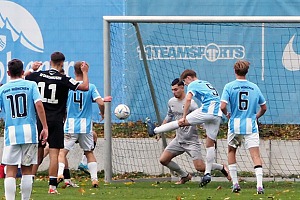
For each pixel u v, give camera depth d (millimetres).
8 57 51562
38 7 51281
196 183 43719
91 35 50875
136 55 50281
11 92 29484
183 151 42688
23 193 30234
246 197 35094
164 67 50312
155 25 50312
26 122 29453
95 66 50812
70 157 48156
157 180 45375
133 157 48188
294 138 48625
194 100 47438
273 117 50031
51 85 36094
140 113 50188
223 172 42781
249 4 50031
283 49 49844
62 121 36625
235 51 50125
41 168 47812
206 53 50281
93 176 40531
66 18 51062
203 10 50188
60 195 35844
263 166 47188
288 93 49875
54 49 51250
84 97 39875
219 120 41125
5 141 29609
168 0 50344
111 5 50750
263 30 49875
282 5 49906
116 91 50375
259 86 50062
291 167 47156
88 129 40094
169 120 43344
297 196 35812
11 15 51531
